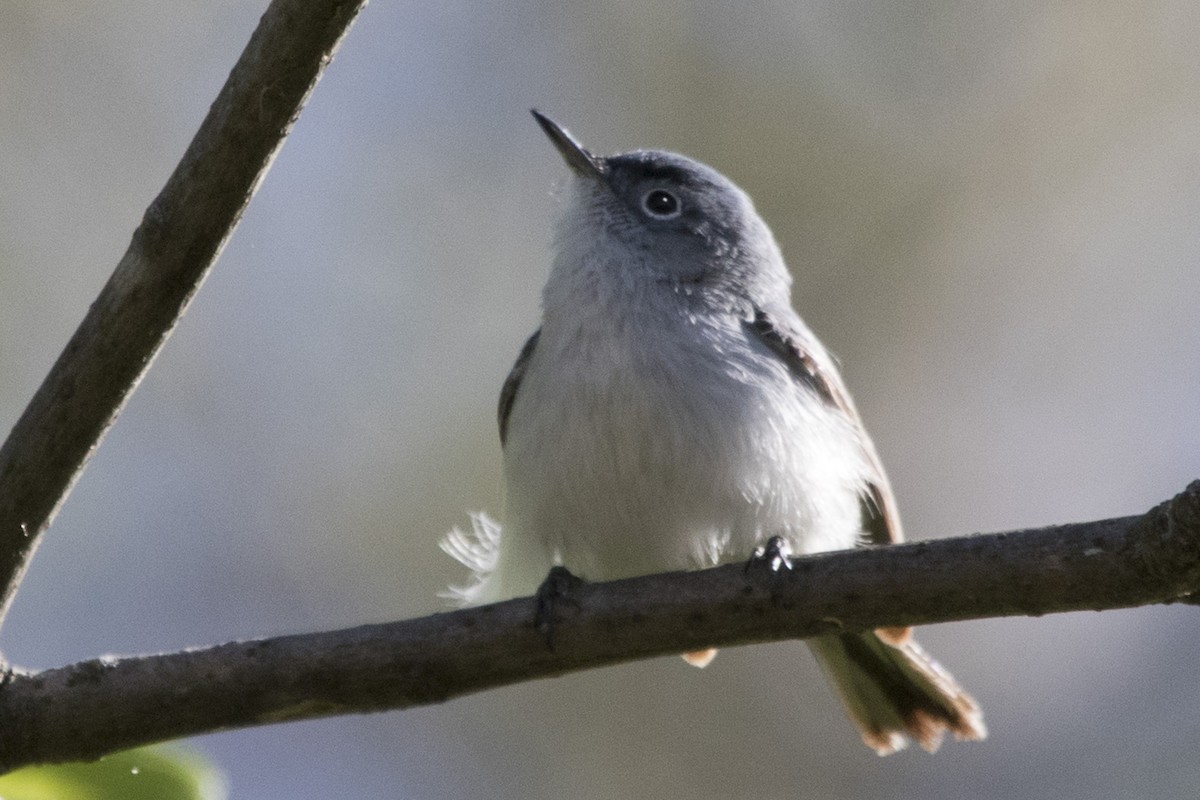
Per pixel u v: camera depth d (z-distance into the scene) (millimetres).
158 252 5973
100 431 6152
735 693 13547
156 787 5941
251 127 5848
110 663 6238
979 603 6238
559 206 9414
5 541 6129
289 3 5723
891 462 14344
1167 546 5859
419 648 6391
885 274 14477
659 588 6547
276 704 6285
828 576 6430
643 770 13273
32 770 6105
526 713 13344
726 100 14383
